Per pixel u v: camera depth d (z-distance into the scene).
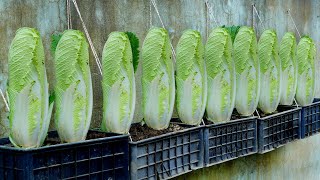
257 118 1.97
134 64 1.54
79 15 1.53
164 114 1.56
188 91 1.64
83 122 1.32
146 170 1.45
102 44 1.71
